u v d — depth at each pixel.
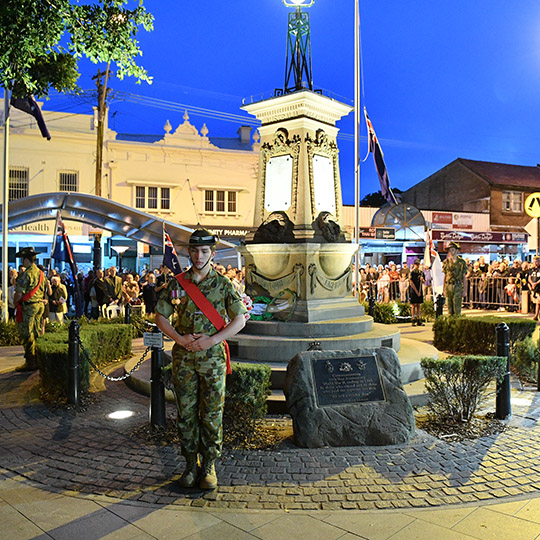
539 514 3.78
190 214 29.45
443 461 4.74
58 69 9.04
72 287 18.11
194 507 3.92
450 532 3.53
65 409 6.57
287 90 8.46
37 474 4.59
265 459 4.80
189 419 4.22
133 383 7.69
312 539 3.45
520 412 6.29
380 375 5.41
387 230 28.23
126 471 4.60
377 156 16.72
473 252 32.34
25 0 6.67
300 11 8.46
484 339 9.58
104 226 18.62
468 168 38.22
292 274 7.96
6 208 13.57
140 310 15.59
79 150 27.20
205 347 4.11
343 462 4.72
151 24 7.96
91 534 3.53
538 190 37.62
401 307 15.88
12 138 25.92
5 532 3.57
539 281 15.18
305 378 5.22
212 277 4.27
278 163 8.43
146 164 28.53
